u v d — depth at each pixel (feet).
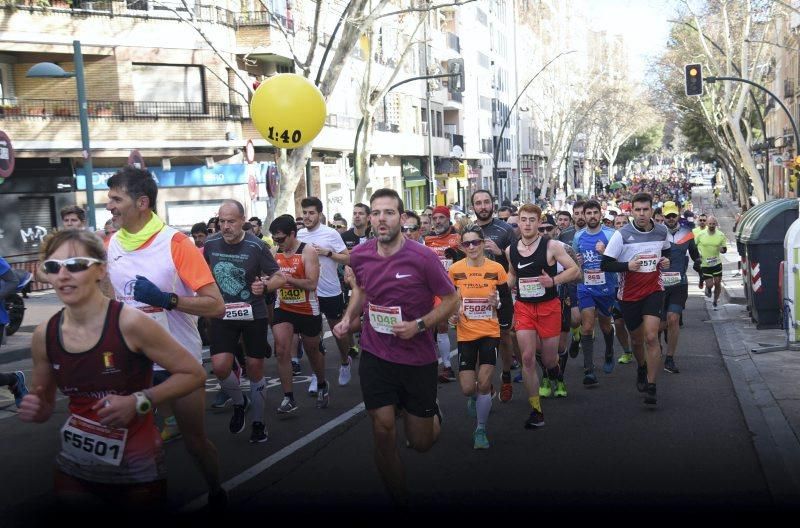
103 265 13.08
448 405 31.45
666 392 33.01
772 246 49.19
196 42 101.24
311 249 29.37
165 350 13.21
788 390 31.96
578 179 375.25
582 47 255.50
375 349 18.80
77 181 95.71
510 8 275.18
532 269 27.71
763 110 213.66
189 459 23.97
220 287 25.46
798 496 19.74
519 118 288.30
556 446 25.09
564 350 32.60
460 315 25.32
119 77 97.35
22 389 30.89
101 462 13.44
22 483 22.17
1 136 46.62
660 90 179.52
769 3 114.52
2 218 89.61
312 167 122.72
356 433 26.89
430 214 52.19
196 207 103.81
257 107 41.57
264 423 26.23
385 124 150.41
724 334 48.83
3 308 31.55
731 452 24.02
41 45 92.84
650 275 30.12
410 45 81.97
